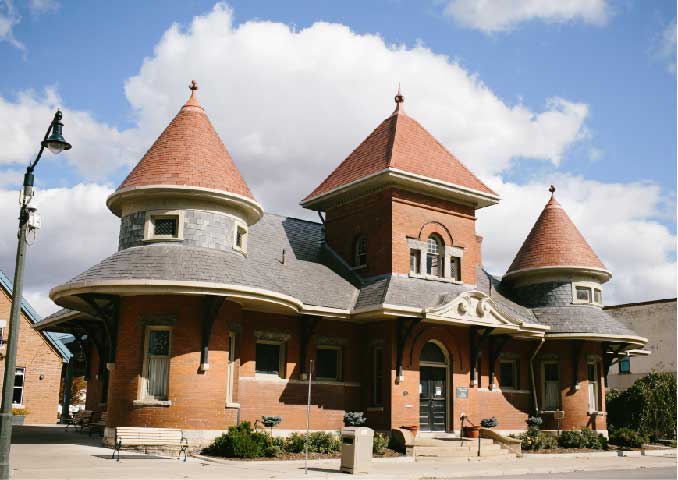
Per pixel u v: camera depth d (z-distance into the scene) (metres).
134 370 20.73
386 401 24.50
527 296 32.03
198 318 20.89
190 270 20.25
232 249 22.50
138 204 22.22
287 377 24.14
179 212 21.81
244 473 16.41
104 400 28.28
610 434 31.06
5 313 37.41
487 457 23.56
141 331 20.91
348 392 25.58
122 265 20.50
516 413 29.44
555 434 29.08
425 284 26.47
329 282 26.20
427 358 26.22
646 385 34.66
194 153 22.70
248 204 22.89
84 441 22.88
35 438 24.02
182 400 20.33
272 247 26.89
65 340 48.97
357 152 29.88
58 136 15.22
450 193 27.66
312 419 24.39
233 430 20.20
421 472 18.67
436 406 26.05
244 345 23.25
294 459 19.81
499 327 26.44
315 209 30.50
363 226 27.67
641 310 48.62
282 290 22.22
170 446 19.67
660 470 22.83
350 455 17.66
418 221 27.02
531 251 32.28
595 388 31.09
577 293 31.30
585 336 29.44
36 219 15.51
